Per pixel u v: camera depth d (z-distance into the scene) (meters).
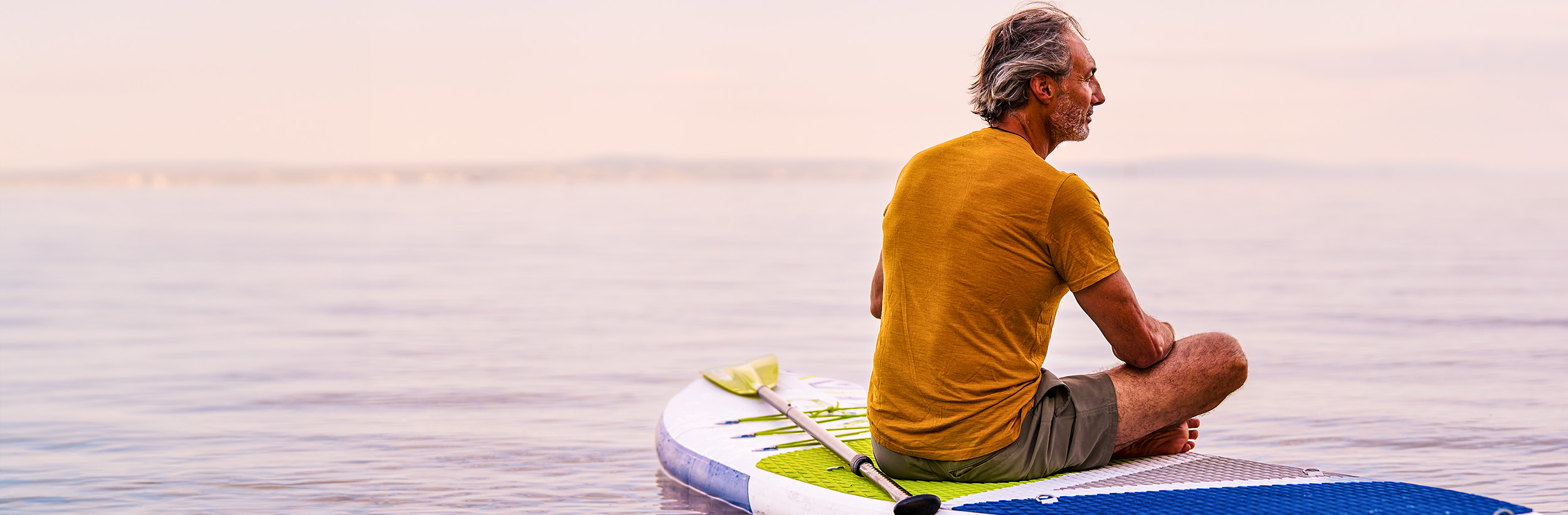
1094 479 2.38
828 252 14.89
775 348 6.74
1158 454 2.62
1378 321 7.45
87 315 8.83
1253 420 4.36
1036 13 2.39
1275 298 8.93
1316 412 4.50
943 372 2.31
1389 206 26.80
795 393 3.70
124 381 5.74
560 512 3.19
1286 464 3.64
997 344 2.30
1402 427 4.19
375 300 9.74
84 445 4.20
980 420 2.31
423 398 5.16
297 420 4.67
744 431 3.24
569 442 4.20
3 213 28.41
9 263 14.02
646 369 6.02
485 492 3.45
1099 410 2.41
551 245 16.81
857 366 6.02
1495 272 10.63
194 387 5.53
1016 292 2.26
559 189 51.31
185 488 3.53
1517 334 6.70
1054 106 2.37
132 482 3.61
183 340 7.34
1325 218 21.89
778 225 21.42
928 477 2.41
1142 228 19.41
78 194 45.62
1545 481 3.34
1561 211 22.64
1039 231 2.22
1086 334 7.05
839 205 30.78
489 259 14.30
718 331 7.55
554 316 8.52
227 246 16.91
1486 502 2.12
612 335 7.42
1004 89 2.36
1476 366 5.58
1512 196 32.41
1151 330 2.37
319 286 11.08
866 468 2.48
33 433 4.42
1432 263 11.76
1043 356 2.41
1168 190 44.34
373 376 5.82
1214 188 48.00
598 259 14.13
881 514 2.31
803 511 2.49
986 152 2.30
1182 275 10.99
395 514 3.21
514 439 4.25
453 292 10.46
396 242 17.72
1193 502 2.18
